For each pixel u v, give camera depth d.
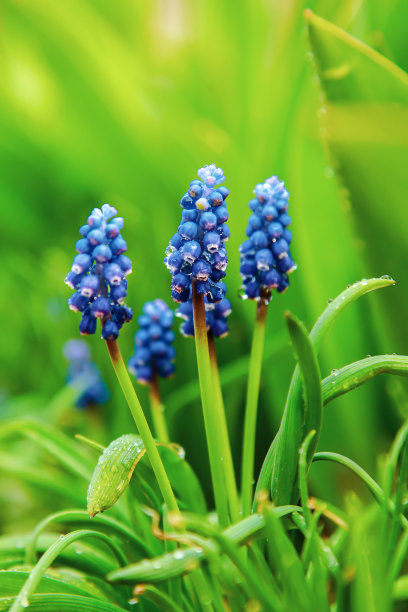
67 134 0.95
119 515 0.47
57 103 0.94
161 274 0.62
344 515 0.44
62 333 0.79
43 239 1.05
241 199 0.58
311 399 0.41
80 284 0.41
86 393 0.64
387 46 0.54
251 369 0.44
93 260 0.41
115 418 0.61
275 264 0.42
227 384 0.55
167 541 0.42
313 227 0.54
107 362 0.68
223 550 0.38
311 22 0.48
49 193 1.04
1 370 0.89
